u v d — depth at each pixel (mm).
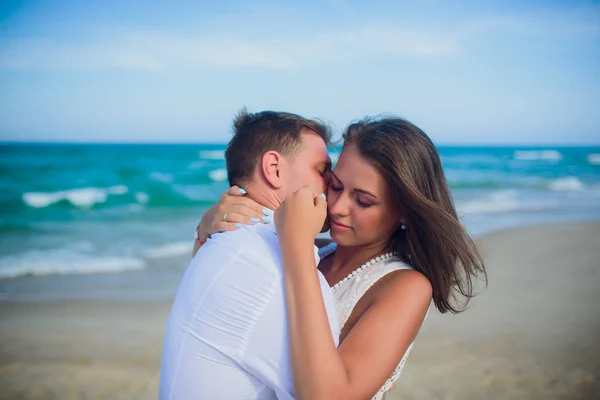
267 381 1435
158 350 6066
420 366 5367
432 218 1766
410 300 1663
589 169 38500
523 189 26906
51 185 26250
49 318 7230
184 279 1620
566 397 4727
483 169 37688
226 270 1485
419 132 1827
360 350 1511
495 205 19859
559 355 5621
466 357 5578
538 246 11727
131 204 20953
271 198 1742
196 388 1479
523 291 8039
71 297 8258
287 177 1753
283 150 1741
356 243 1863
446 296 1892
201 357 1479
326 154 1846
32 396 4988
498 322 6613
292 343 1387
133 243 13258
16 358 5863
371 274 1811
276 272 1454
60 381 5312
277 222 1517
